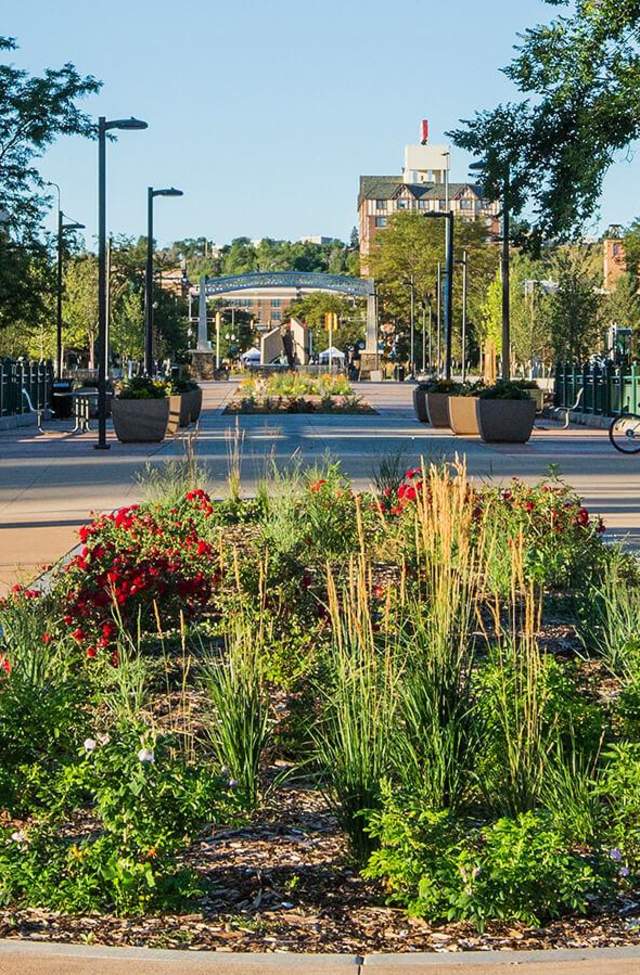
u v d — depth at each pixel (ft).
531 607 24.45
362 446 117.60
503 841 20.39
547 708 25.54
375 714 23.22
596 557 43.39
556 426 159.43
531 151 140.05
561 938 19.13
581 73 128.98
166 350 408.87
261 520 56.08
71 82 176.04
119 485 81.51
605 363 170.71
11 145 178.70
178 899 20.16
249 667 26.78
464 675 25.26
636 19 127.03
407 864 20.11
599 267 340.59
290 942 18.92
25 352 315.99
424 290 567.59
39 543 56.34
